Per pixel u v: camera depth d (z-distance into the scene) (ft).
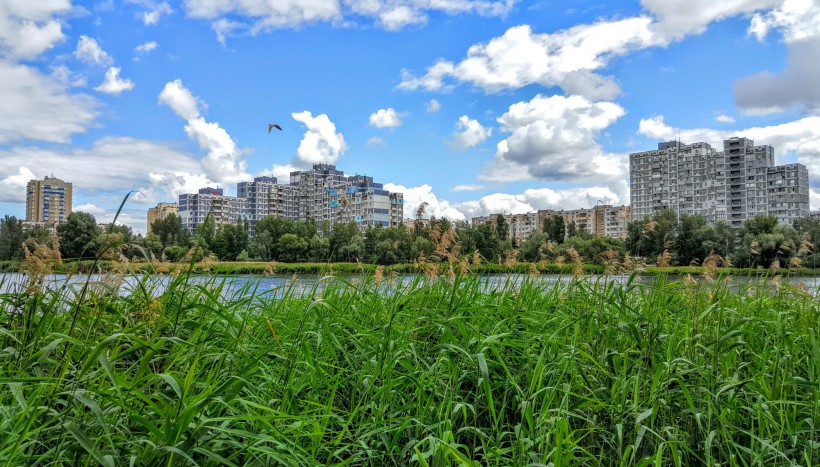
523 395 11.60
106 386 9.64
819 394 11.65
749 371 14.19
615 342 15.84
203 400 7.90
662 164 566.77
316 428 9.45
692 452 10.96
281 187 444.55
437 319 14.58
